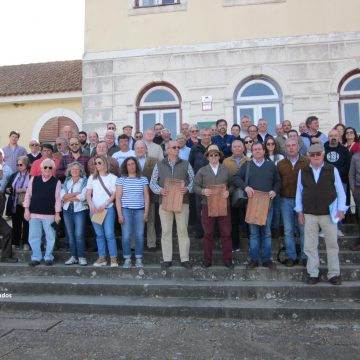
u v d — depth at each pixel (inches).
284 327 192.9
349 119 383.2
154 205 273.9
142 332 188.9
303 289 218.1
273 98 392.5
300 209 228.8
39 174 280.4
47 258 260.7
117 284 231.1
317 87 383.6
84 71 418.3
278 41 390.0
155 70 407.2
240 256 254.2
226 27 399.5
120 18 417.4
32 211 264.4
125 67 412.2
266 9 394.9
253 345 171.9
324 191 220.8
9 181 295.9
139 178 255.9
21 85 552.4
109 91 413.1
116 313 213.6
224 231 241.0
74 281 239.1
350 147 294.7
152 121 411.2
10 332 190.7
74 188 263.7
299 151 276.2
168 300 220.2
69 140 314.8
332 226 221.8
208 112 397.1
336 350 165.8
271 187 239.0
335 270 221.6
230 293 222.5
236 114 398.0
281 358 159.3
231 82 395.2
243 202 240.1
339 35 382.6
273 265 235.5
